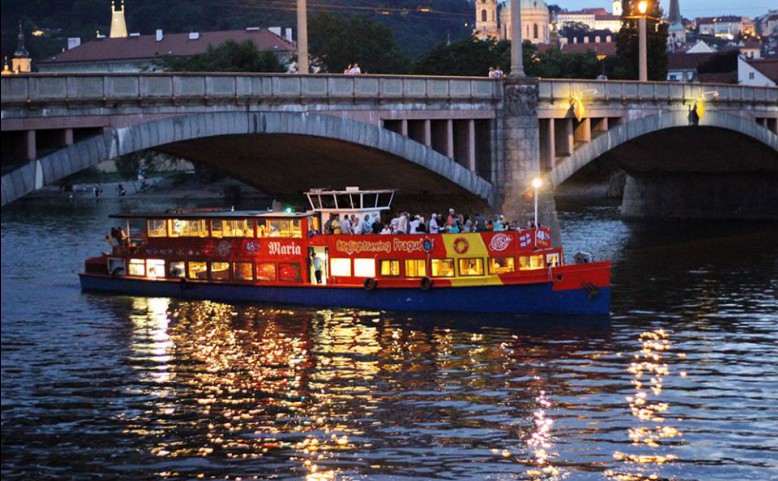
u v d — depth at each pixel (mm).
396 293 83250
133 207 179750
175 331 77188
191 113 76750
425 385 62750
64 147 69938
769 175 141875
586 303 80125
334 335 75312
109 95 71688
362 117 88250
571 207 167375
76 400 60531
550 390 61406
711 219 145500
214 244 90062
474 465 50375
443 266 82500
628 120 113562
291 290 86875
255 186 107750
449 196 101688
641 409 57750
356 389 62188
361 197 86938
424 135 94250
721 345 70938
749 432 54031
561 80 104625
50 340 74375
